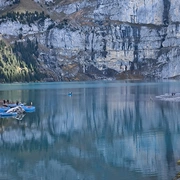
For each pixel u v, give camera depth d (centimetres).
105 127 9381
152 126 9338
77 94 19588
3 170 5862
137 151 6825
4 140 7962
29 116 11506
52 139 8044
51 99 16850
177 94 18375
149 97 17012
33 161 6353
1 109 12438
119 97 17350
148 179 5291
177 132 8500
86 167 5959
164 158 6300
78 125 9756
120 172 5644
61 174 5644
